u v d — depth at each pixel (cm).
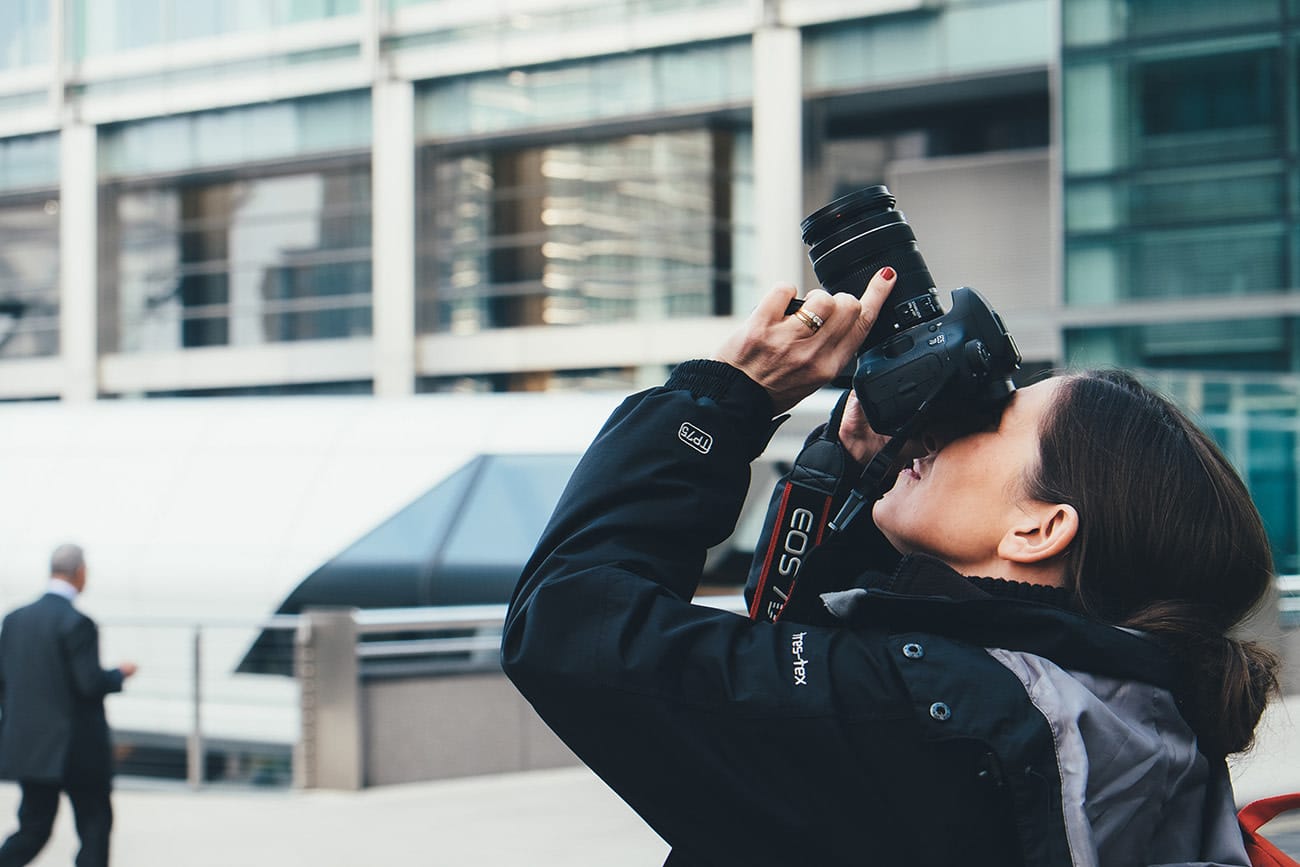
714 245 2475
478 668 927
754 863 114
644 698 114
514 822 759
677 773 114
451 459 1402
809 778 112
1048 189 2417
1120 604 122
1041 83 2308
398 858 689
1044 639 115
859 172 2555
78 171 2958
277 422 1492
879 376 127
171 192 2953
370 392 2736
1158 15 2014
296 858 703
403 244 2672
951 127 2502
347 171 2791
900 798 111
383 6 2669
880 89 2345
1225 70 1967
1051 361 2105
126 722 1090
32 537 1527
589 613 117
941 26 2280
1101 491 120
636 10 2475
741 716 113
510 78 2611
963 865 110
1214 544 120
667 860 122
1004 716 109
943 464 128
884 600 117
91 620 655
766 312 125
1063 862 106
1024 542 123
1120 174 2030
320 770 890
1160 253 2006
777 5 2364
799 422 1232
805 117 2392
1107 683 114
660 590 118
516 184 2659
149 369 2934
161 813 836
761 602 140
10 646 652
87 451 1549
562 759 935
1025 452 124
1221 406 1755
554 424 1392
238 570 1423
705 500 121
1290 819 296
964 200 2483
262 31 2780
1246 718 120
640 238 2545
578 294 2592
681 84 2464
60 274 3050
